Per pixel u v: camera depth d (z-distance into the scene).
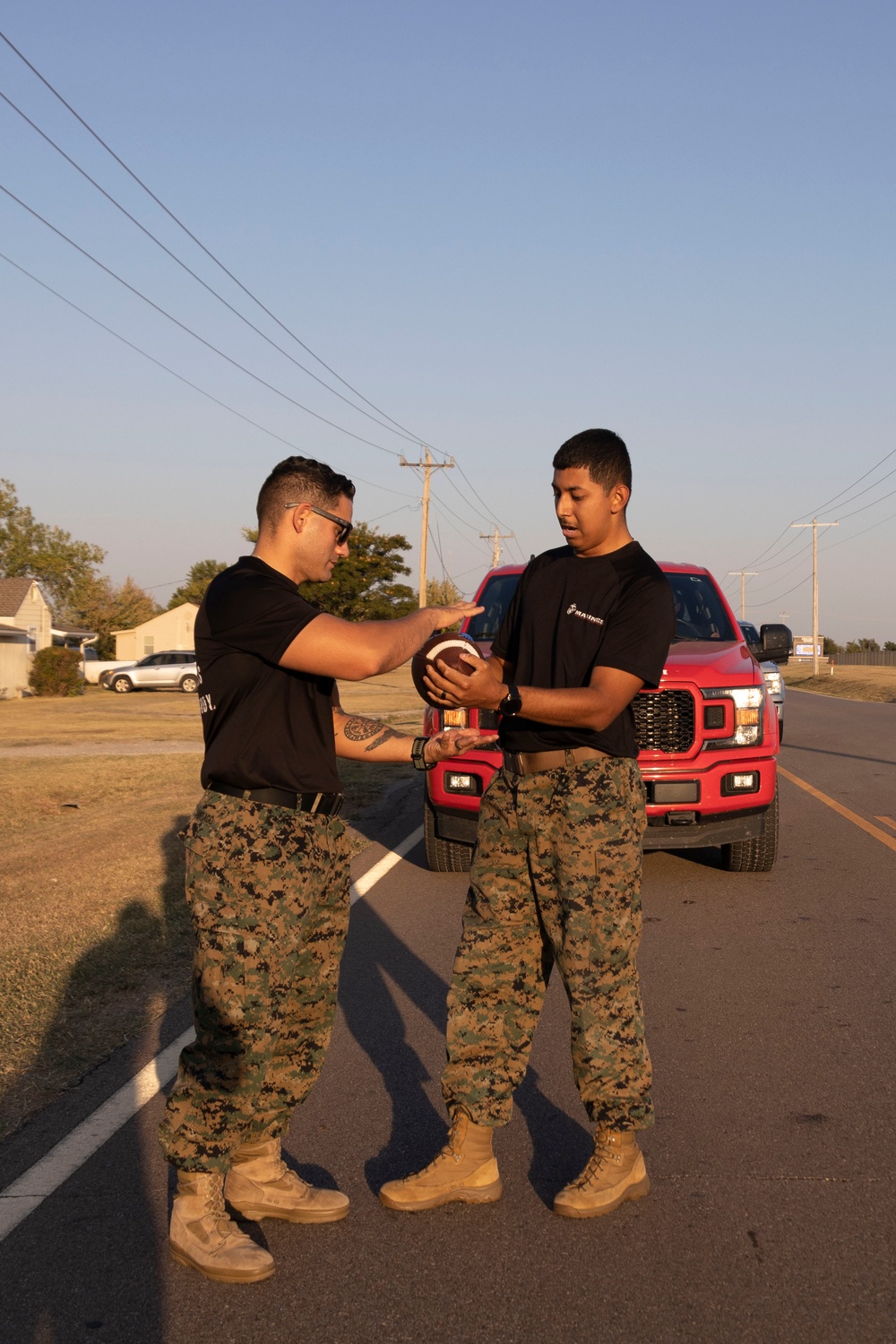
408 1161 3.54
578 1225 3.12
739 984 5.41
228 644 2.92
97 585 88.31
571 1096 4.06
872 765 15.75
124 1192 3.33
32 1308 2.73
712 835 7.30
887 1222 3.12
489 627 8.59
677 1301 2.73
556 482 3.34
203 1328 2.64
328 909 3.12
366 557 71.00
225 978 2.84
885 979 5.48
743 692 7.32
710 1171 3.45
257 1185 3.17
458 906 7.17
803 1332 2.60
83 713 28.81
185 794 12.34
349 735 3.30
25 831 10.12
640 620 3.17
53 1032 4.72
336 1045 4.63
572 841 3.12
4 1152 3.60
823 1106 3.95
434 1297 2.76
